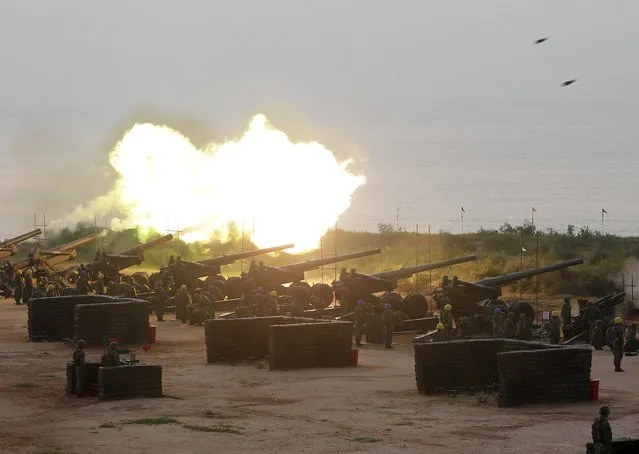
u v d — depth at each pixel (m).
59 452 34.31
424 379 43.84
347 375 48.34
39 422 38.69
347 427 37.78
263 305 61.94
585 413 40.03
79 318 55.84
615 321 54.12
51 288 68.88
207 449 34.62
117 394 42.53
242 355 51.34
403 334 61.88
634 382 46.50
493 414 39.94
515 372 41.31
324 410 40.78
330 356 50.41
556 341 55.16
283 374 48.50
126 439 35.97
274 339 49.53
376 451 34.22
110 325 56.22
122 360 44.75
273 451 34.31
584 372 42.16
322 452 34.12
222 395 43.66
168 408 40.88
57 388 45.12
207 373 48.75
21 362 51.88
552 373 41.81
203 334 61.16
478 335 60.62
